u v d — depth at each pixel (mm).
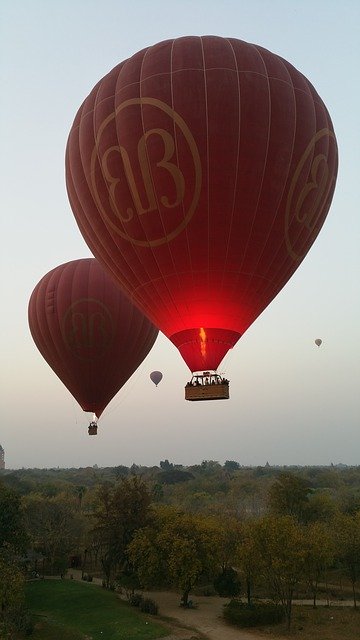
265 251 21703
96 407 35781
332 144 23375
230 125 20328
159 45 22438
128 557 42188
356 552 40281
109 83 22781
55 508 58125
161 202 20859
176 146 20391
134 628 32156
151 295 22891
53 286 34969
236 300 22062
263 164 20672
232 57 21312
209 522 42688
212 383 22203
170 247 21391
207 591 43344
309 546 35406
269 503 70500
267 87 21188
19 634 30297
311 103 22500
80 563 58188
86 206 23672
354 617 35812
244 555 36750
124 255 22844
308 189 22031
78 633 31250
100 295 34250
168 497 104188
